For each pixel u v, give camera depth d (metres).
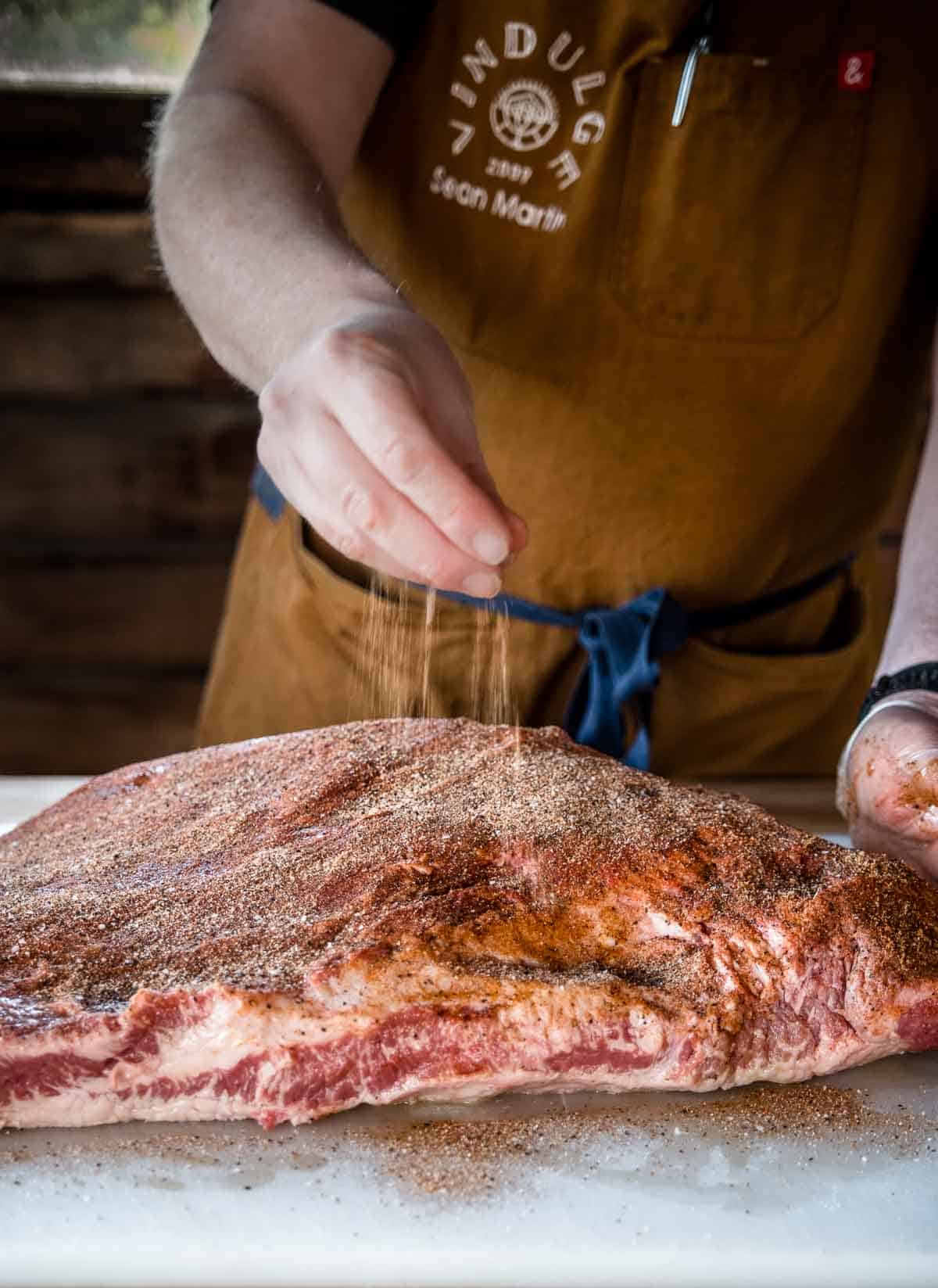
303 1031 1.05
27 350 3.12
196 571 3.29
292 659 1.99
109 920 1.16
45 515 3.23
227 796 1.35
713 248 1.62
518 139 1.63
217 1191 0.99
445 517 1.00
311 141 1.56
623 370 1.69
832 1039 1.12
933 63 1.60
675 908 1.15
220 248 1.32
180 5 2.94
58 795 1.82
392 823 1.25
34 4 2.91
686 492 1.75
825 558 1.92
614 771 1.35
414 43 1.63
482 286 1.69
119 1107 1.06
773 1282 0.92
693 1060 1.08
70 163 3.00
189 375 3.17
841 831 1.70
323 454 1.04
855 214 1.63
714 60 1.55
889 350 1.76
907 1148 1.06
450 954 1.10
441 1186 1.00
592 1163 1.03
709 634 1.88
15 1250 0.92
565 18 1.57
